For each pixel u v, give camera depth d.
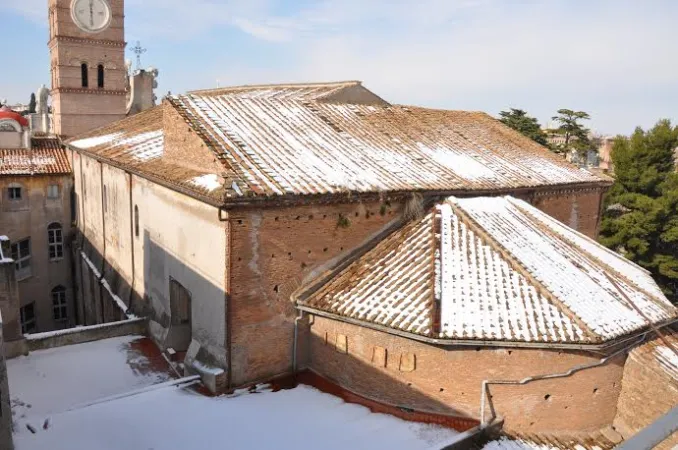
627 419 14.36
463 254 15.70
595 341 12.80
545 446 13.55
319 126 20.77
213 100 19.97
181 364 17.95
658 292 16.72
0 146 33.44
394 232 17.42
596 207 25.72
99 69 38.03
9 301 18.05
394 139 21.75
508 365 13.48
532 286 14.55
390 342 14.37
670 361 14.38
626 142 39.44
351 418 14.19
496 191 19.81
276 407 14.76
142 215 20.91
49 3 37.62
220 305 15.33
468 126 26.45
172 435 13.35
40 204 32.69
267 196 14.53
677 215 36.03
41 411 15.16
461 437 13.05
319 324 16.02
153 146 22.02
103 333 20.11
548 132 58.00
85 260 30.59
